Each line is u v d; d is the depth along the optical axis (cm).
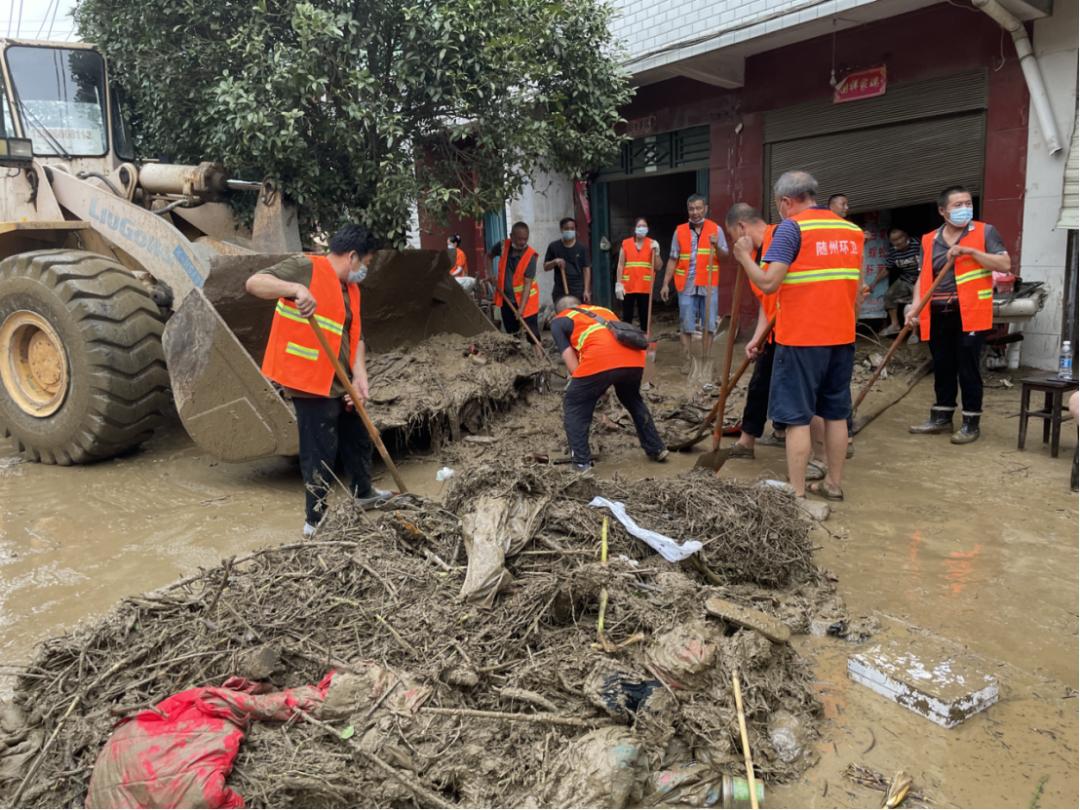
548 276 1165
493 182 661
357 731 230
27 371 551
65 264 509
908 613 312
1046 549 366
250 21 580
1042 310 693
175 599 290
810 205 414
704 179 1005
